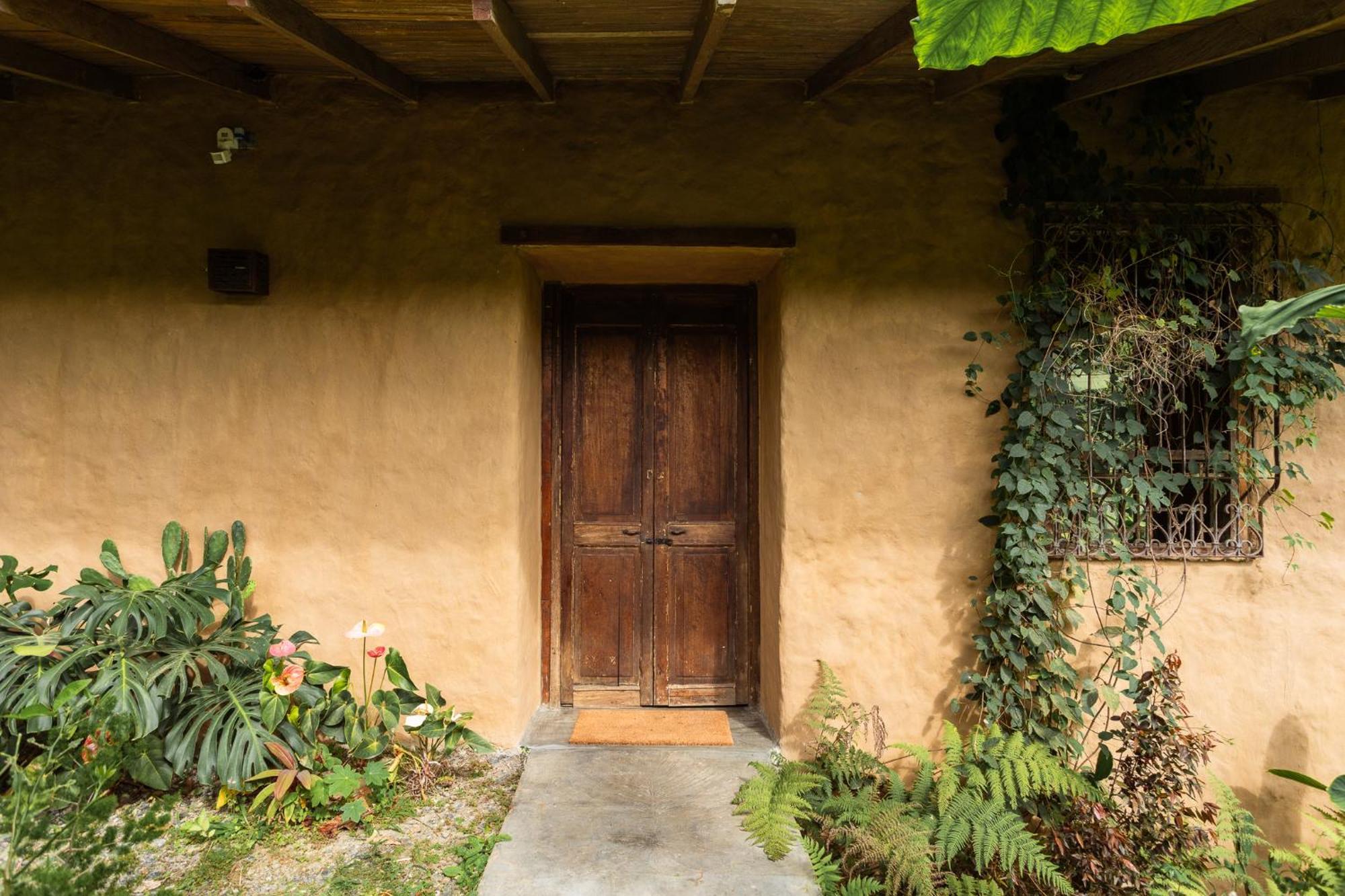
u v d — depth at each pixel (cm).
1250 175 329
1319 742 327
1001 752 296
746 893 237
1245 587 329
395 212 331
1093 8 64
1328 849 312
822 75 318
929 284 331
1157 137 322
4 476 336
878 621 332
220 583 337
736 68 317
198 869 245
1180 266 325
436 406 331
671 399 390
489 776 311
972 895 262
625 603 391
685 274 373
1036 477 315
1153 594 329
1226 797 301
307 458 333
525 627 348
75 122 333
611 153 332
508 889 236
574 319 390
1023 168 324
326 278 332
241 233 332
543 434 386
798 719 333
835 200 332
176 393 333
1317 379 319
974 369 324
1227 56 260
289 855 255
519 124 331
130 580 309
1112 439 322
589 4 254
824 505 333
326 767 284
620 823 274
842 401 332
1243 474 325
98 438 334
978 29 66
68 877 176
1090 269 325
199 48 295
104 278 333
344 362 332
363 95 331
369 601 333
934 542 332
